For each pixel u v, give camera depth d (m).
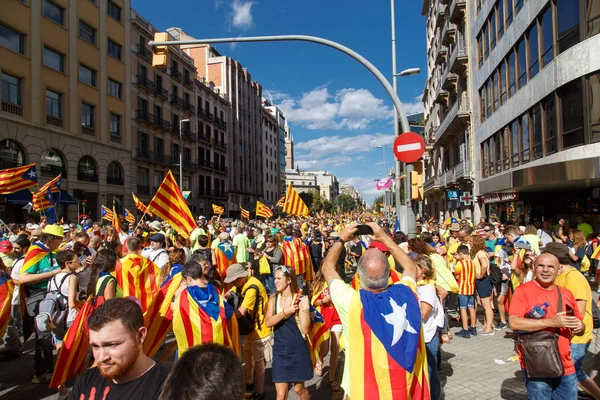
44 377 5.45
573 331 3.41
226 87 61.47
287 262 10.27
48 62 26.59
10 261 7.57
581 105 12.84
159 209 7.75
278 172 87.56
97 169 31.09
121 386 2.17
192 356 1.70
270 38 8.45
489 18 21.95
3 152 23.25
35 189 24.48
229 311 4.26
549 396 3.41
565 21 13.70
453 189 32.19
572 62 13.05
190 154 48.00
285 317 4.27
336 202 125.38
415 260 4.48
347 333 2.79
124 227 12.23
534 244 7.93
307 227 20.42
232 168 61.88
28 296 5.98
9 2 23.50
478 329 7.94
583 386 4.03
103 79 31.94
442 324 4.59
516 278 6.86
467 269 7.46
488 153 22.89
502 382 5.30
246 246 12.20
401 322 2.67
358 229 3.12
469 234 9.16
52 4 27.03
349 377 2.74
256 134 73.62
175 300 4.11
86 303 4.48
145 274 5.96
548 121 14.98
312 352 4.77
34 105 25.12
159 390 2.16
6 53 23.34
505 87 19.66
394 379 2.58
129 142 35.34
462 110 26.31
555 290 3.57
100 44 31.62
